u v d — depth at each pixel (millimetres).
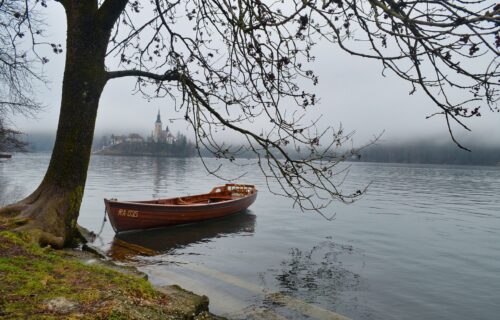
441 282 10055
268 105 5480
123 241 13852
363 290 9188
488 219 22172
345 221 20016
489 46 2607
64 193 7875
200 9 6379
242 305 7652
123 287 5055
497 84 2902
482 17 2451
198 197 21234
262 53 4812
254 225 18188
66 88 7781
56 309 4008
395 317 7699
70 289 4617
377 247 14016
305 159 4859
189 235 15508
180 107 6461
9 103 15828
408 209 25953
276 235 15930
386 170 118312
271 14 4367
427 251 13562
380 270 11008
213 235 15648
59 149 7895
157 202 17781
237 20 4449
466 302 8672
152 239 14547
